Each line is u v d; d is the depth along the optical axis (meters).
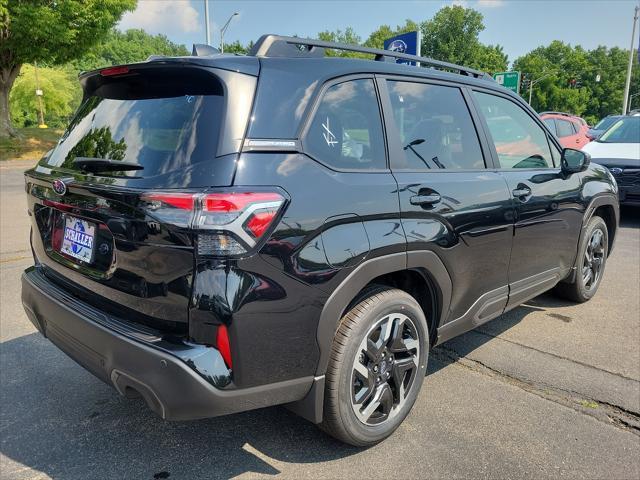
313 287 2.18
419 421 2.89
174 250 1.99
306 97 2.33
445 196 2.82
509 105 3.69
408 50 12.56
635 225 8.57
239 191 1.99
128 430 2.79
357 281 2.34
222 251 1.94
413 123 2.87
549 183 3.78
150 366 2.00
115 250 2.21
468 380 3.36
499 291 3.38
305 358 2.22
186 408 1.99
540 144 3.92
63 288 2.62
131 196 2.07
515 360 3.65
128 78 2.53
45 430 2.78
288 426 2.84
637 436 2.77
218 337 1.98
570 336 4.07
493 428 2.83
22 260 5.97
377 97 2.69
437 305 2.91
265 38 2.39
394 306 2.58
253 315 2.02
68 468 2.48
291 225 2.10
